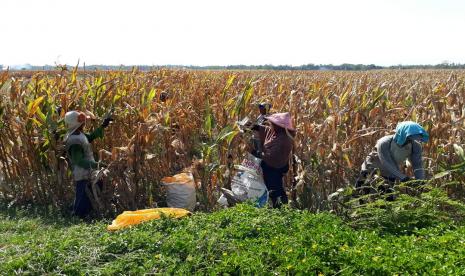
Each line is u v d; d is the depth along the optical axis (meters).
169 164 8.47
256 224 5.59
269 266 4.67
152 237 5.43
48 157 8.24
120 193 7.91
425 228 5.75
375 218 6.20
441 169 7.71
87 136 7.86
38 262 4.98
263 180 7.50
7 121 8.40
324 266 4.55
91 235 5.76
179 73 17.27
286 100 9.19
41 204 8.50
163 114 8.30
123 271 4.86
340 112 7.87
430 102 9.05
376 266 4.42
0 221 7.64
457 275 4.18
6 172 8.71
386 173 6.98
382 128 7.64
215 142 7.65
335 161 7.75
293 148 7.84
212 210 7.99
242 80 16.50
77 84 9.69
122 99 8.97
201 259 4.91
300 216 5.94
